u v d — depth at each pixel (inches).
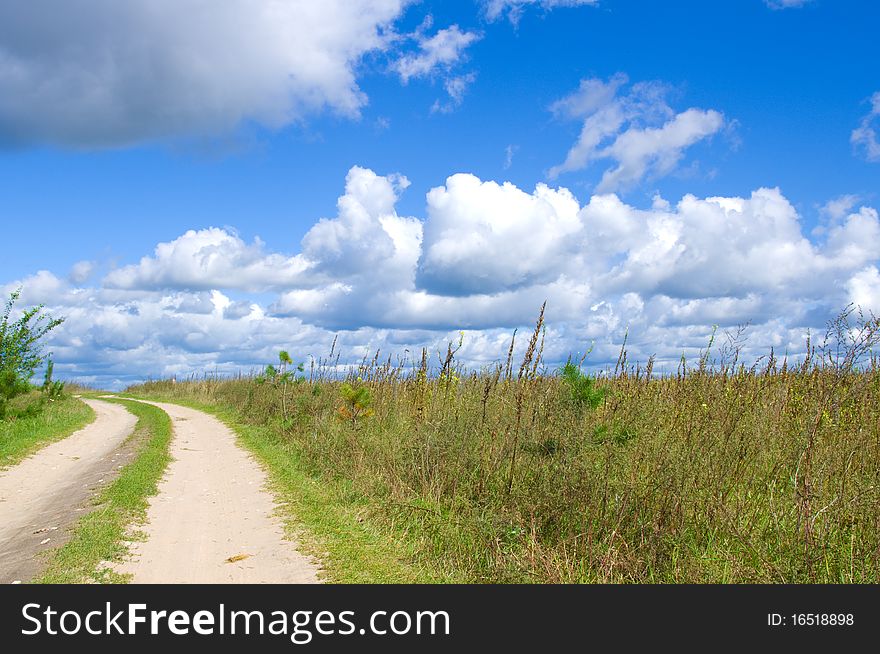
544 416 371.9
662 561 249.1
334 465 486.0
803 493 242.4
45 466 601.3
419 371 594.9
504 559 266.2
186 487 475.5
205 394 1546.5
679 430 323.0
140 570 278.7
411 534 316.5
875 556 220.4
